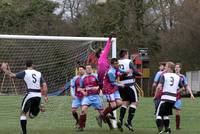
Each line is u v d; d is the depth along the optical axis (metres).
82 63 48.72
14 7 146.62
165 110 32.94
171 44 141.12
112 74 35.19
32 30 141.12
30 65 33.28
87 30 145.00
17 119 46.53
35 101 32.91
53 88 63.97
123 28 146.00
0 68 35.75
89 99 36.38
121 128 36.09
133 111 35.84
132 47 143.88
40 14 147.50
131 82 35.94
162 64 38.19
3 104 57.91
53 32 141.50
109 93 35.66
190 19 136.12
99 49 38.88
